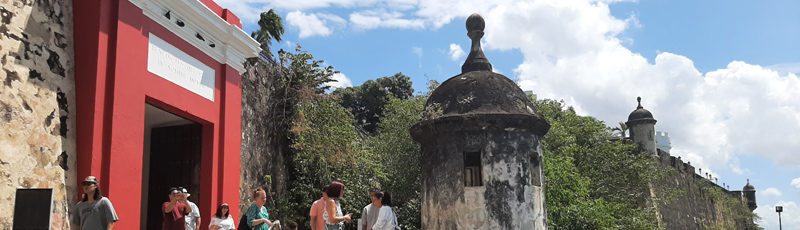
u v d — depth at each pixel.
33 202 5.67
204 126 11.21
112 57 8.74
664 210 29.48
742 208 54.88
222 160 11.19
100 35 8.62
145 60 9.37
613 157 21.73
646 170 23.19
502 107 10.72
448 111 10.88
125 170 8.70
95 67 8.50
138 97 9.12
